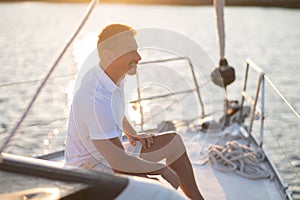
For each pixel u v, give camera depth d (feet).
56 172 6.43
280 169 24.72
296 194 21.21
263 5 153.17
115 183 6.14
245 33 101.19
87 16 7.75
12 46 81.82
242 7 154.30
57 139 30.07
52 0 168.14
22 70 59.62
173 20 124.57
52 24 116.88
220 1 14.60
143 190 6.09
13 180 6.38
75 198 6.08
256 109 14.23
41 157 12.59
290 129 32.24
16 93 43.37
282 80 52.65
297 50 78.18
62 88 41.04
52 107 36.83
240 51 77.10
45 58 69.51
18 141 29.55
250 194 11.15
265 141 29.45
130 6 153.28
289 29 106.73
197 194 8.64
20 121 6.73
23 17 131.34
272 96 41.52
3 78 54.95
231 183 11.61
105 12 133.59
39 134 30.83
